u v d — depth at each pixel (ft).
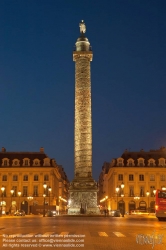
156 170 283.79
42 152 294.66
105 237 56.90
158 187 281.33
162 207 118.52
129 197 278.26
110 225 89.10
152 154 294.05
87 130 184.03
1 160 286.66
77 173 181.88
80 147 182.39
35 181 281.13
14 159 286.05
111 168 285.64
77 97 188.96
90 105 188.34
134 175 282.97
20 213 215.92
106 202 337.72
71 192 180.45
